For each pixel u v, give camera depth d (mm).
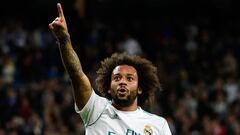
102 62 11930
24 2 47812
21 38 39219
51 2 47625
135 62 11852
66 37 10852
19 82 35594
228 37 45438
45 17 47500
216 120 31500
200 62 41906
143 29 45969
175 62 41188
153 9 50781
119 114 11031
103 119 10977
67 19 42594
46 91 32094
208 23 47875
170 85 36438
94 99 11062
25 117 30188
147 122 11125
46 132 28672
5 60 35844
